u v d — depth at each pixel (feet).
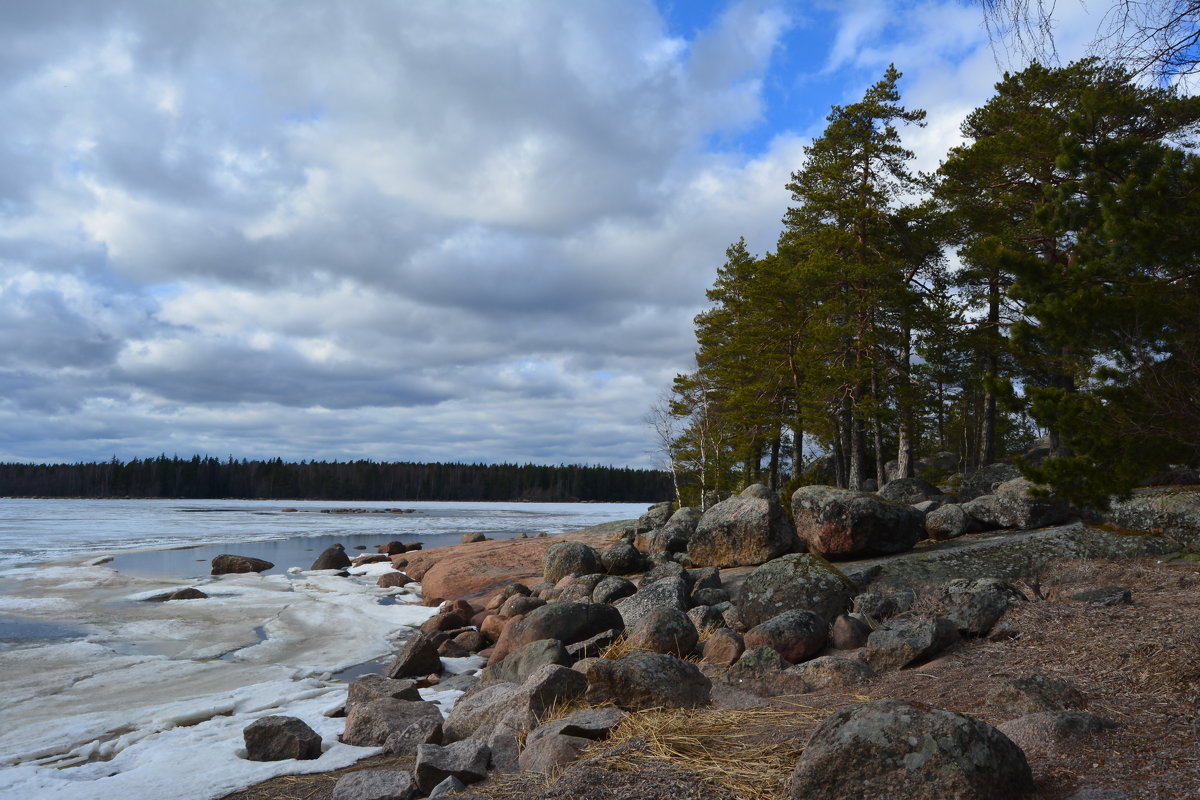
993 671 23.58
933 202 90.74
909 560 45.21
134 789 22.12
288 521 229.45
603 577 56.34
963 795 12.34
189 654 44.78
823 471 128.77
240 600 66.33
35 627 52.95
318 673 40.01
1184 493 45.21
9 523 190.90
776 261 113.91
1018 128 76.18
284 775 23.40
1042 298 26.78
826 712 21.13
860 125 100.12
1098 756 14.85
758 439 126.82
